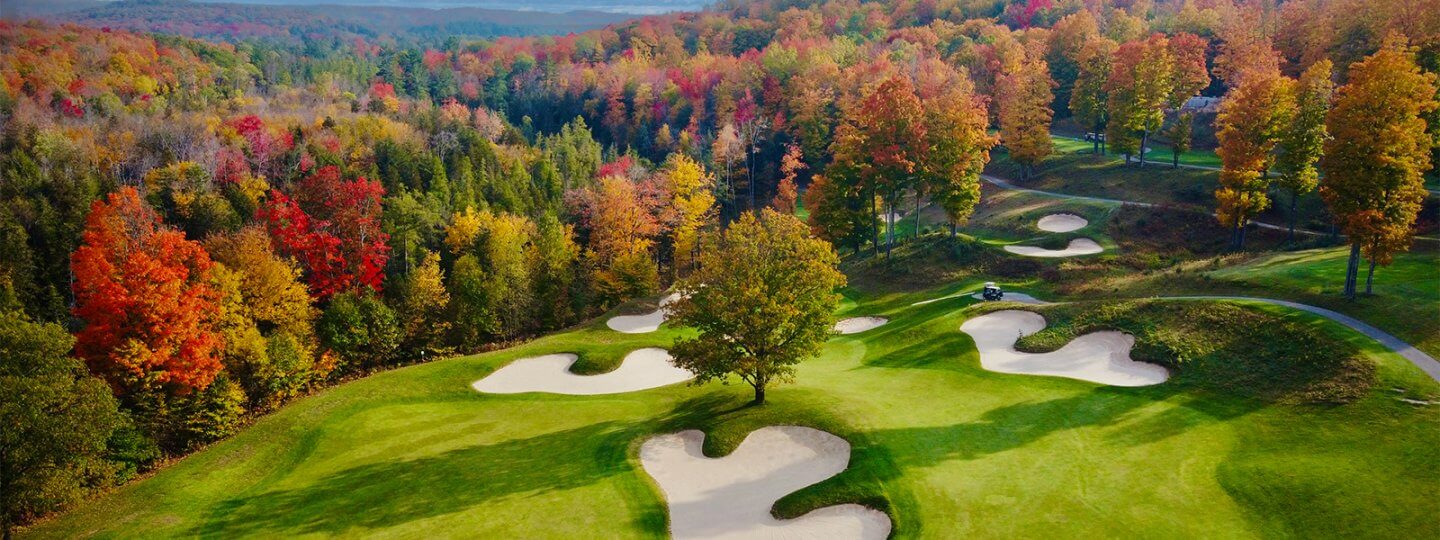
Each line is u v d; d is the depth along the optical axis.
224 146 103.31
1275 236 63.38
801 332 39.50
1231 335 40.66
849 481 31.78
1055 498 29.12
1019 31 153.00
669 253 102.31
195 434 46.72
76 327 64.62
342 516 32.88
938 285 66.25
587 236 99.19
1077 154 100.12
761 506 31.56
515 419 44.44
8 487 35.66
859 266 74.62
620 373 52.03
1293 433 32.06
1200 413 35.31
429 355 65.81
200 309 48.84
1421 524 25.25
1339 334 37.44
